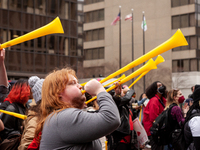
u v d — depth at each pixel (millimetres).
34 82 3410
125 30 44031
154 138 4680
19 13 30500
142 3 42969
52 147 1573
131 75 2084
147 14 42562
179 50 39938
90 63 46625
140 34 42875
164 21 41219
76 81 1758
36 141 2211
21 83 3393
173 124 4570
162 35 41281
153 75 37656
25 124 2605
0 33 29422
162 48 1774
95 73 44031
